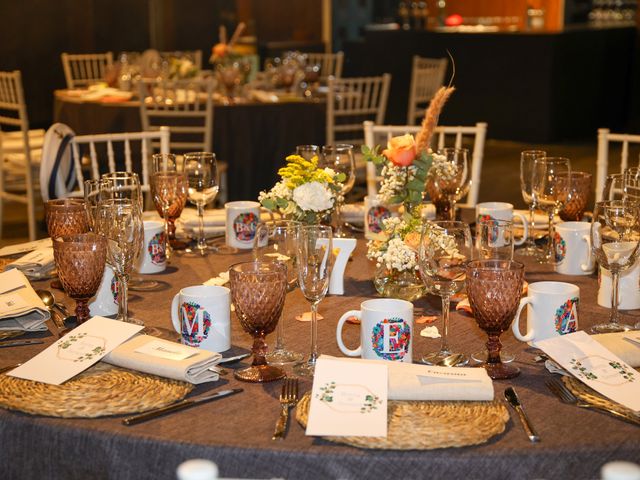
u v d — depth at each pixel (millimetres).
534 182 2027
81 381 1246
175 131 4512
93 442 1096
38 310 1485
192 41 9352
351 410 1112
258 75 5645
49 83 8570
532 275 1837
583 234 1812
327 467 1029
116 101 4750
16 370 1277
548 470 1035
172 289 1762
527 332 1456
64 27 8539
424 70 5562
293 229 1492
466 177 2098
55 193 2381
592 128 8625
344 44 9391
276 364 1345
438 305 1670
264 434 1089
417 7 9461
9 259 1911
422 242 1367
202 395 1218
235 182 4750
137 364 1272
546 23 9914
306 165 1758
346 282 1812
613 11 10031
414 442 1043
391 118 9148
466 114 8688
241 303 1266
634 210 1463
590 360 1260
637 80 8461
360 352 1353
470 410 1136
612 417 1138
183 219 2246
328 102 4730
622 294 1605
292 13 10008
